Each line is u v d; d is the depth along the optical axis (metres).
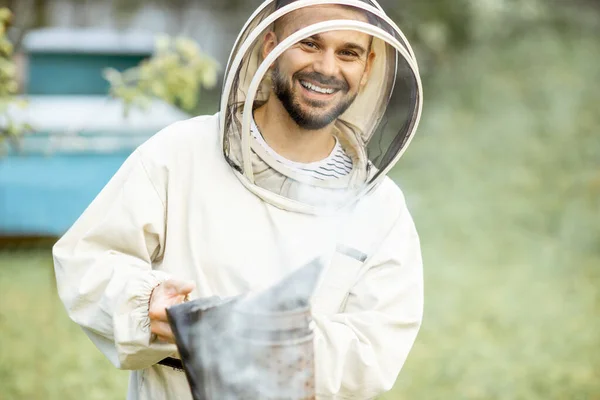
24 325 9.13
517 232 14.13
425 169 17.19
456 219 14.67
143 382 3.50
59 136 9.41
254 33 3.22
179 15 21.08
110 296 3.24
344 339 3.27
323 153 3.51
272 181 3.38
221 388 2.80
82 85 10.74
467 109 19.00
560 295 11.20
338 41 3.26
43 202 9.40
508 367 8.65
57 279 3.48
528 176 16.20
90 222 3.49
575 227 13.76
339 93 3.34
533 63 19.42
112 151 9.53
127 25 20.14
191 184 3.41
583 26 20.41
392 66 3.46
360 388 3.30
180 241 3.39
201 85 20.89
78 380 7.79
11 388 7.54
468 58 20.12
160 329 3.06
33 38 10.62
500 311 10.46
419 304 3.50
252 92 3.18
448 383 8.22
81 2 19.28
